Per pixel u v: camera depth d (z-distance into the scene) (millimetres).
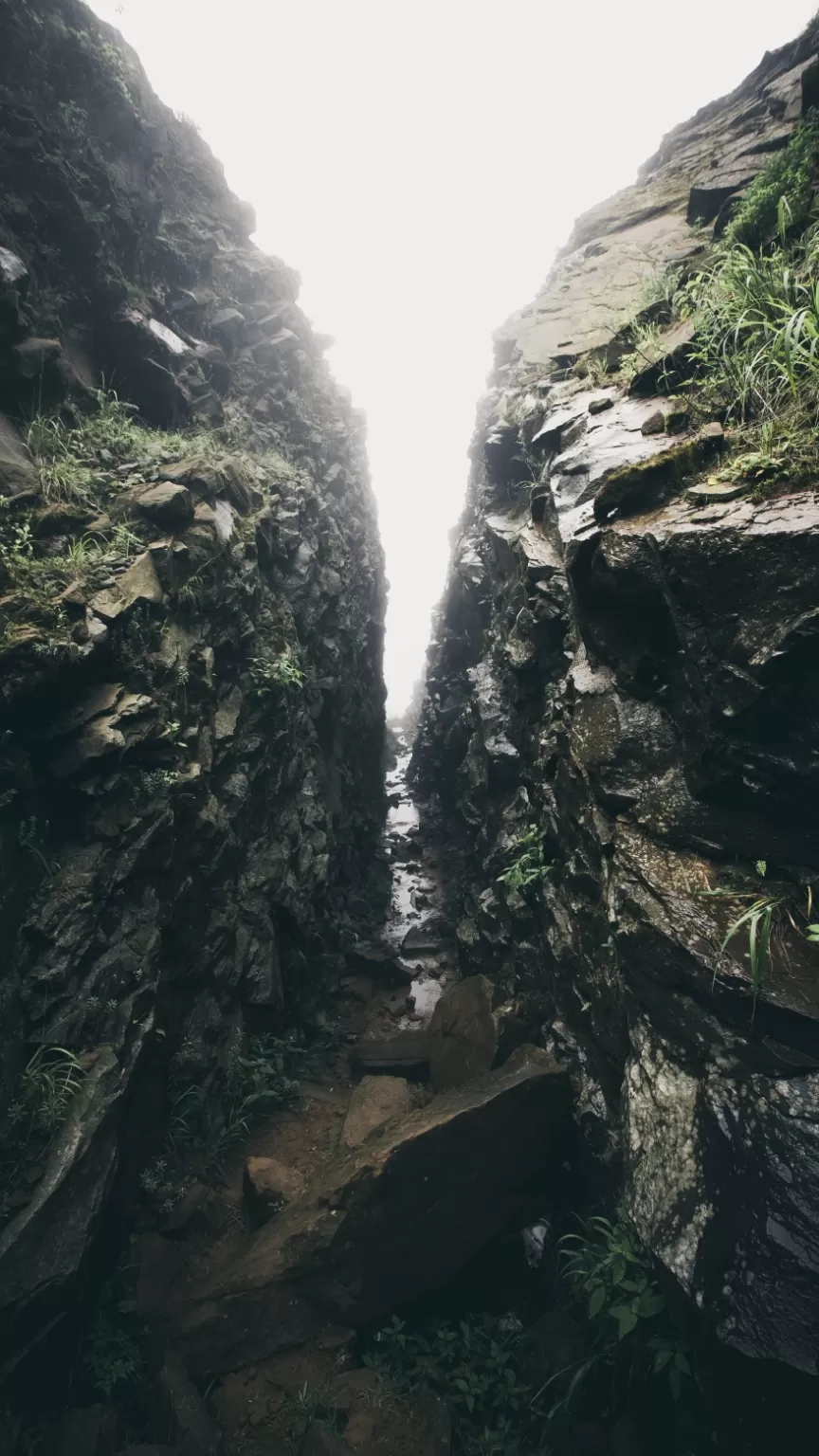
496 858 7652
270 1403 4414
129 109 9297
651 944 3818
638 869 4137
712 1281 2969
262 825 8070
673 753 4453
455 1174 5105
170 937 6012
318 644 10984
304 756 9555
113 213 8680
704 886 3836
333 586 11656
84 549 5973
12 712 4824
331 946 10055
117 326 8070
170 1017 5996
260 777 7988
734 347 5332
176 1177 5668
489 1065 6066
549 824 6094
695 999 3615
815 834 3635
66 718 5145
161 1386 4312
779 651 3424
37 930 4641
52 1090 4320
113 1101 4516
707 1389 3102
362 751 15008
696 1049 3586
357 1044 7926
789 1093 3115
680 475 4797
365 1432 4219
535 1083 5262
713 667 3824
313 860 9008
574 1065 5375
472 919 8508
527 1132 5250
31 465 6285
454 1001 6984
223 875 6992
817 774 3473
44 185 7422
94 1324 4551
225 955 6789
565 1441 4043
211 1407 4367
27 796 4895
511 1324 4914
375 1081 6582
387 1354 4762
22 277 6363
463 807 10477
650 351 6965
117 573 5938
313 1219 4965
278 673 8086
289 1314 4770
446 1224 5070
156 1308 4715
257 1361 4633
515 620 8281
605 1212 4723
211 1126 6207
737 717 3662
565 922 5676
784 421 4641
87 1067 4570
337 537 13055
